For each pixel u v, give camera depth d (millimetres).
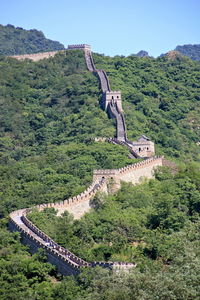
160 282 172750
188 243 194750
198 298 168500
